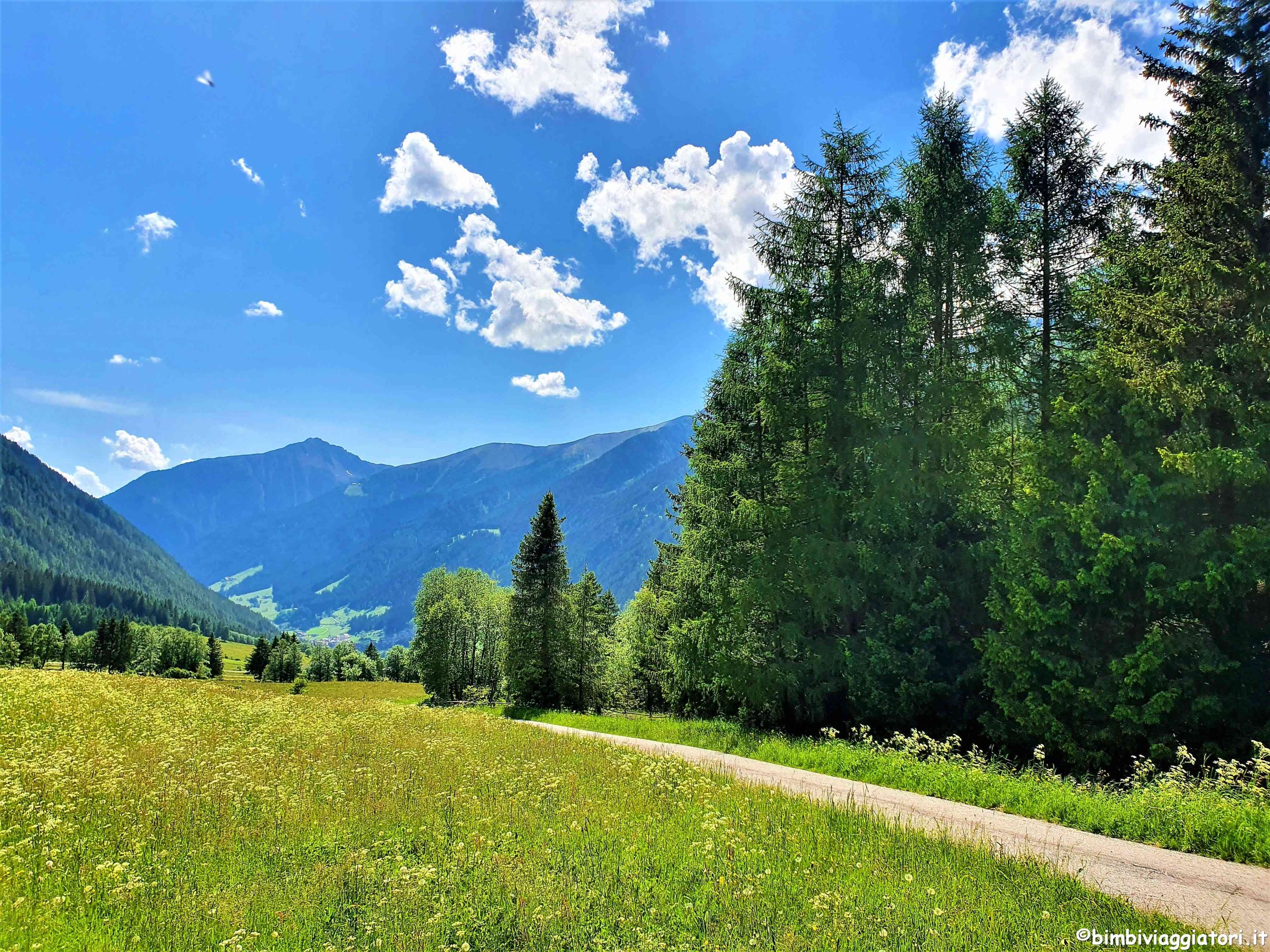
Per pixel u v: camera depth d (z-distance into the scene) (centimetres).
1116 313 1429
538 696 4525
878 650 1616
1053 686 1300
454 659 7156
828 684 1766
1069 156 1798
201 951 503
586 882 647
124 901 581
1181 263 1316
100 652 10694
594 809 936
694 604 2375
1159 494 1238
